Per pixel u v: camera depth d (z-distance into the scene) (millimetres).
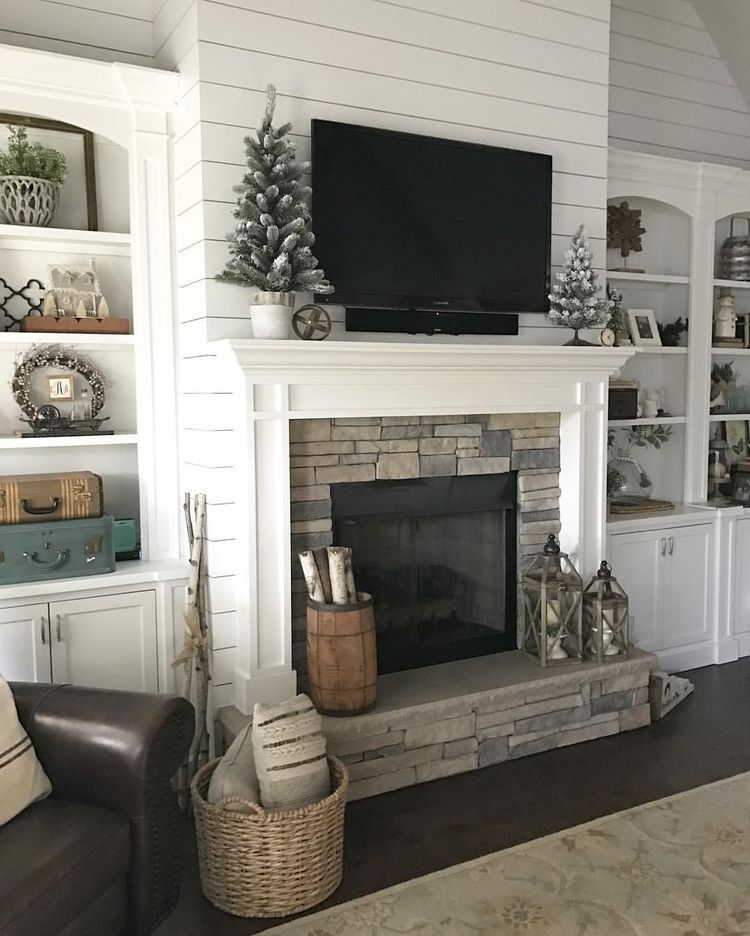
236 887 2461
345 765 3059
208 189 3053
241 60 3072
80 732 2229
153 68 3311
